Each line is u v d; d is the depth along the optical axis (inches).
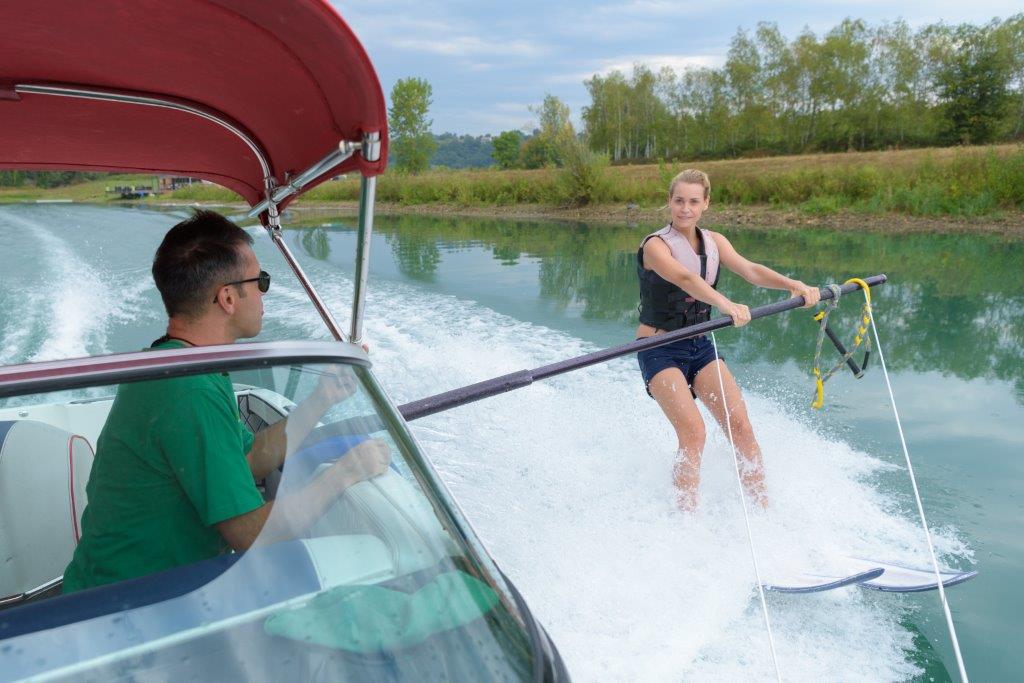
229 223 72.0
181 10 63.9
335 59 64.1
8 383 51.9
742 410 136.9
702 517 128.5
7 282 389.7
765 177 796.0
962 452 157.8
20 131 98.6
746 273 153.6
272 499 56.2
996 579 110.6
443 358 242.5
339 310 327.9
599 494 137.6
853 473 146.9
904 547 118.9
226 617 49.3
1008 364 225.9
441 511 59.3
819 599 106.9
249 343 60.8
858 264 428.8
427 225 813.2
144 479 56.6
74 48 73.8
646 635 98.4
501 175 1117.7
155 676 45.7
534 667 50.8
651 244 142.2
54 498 85.4
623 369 226.2
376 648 48.8
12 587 79.0
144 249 519.8
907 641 97.5
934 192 656.4
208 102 92.0
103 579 56.4
